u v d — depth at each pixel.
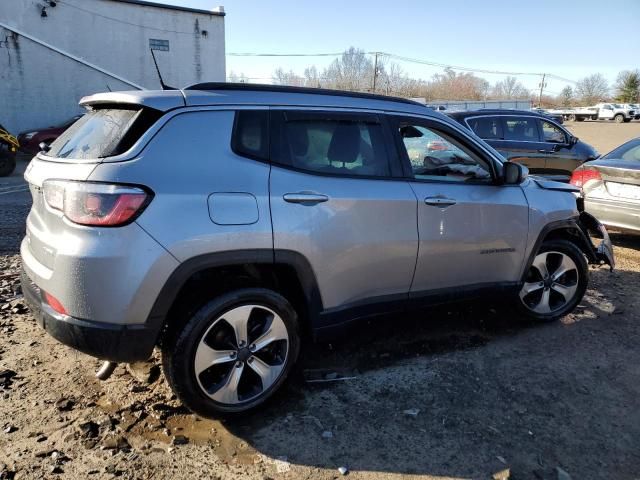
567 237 4.53
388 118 3.48
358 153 3.31
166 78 22.36
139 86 21.75
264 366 3.01
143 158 2.59
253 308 2.91
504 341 4.05
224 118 2.86
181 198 2.61
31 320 4.13
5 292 4.65
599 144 27.61
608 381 3.49
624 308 4.79
